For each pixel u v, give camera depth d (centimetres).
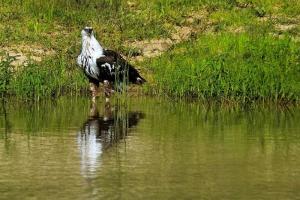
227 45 4166
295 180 2248
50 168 2370
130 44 4359
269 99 3594
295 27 4497
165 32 4459
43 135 2841
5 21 4538
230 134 2873
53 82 3728
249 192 2136
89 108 3434
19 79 3650
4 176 2283
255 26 4519
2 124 3047
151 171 2342
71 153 2562
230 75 3616
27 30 4444
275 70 3662
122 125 3034
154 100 3666
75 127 2994
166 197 2089
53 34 4428
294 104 3575
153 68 4034
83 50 3694
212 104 3569
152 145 2681
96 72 3672
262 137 2820
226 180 2248
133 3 4797
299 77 3656
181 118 3198
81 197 2086
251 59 3853
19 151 2589
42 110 3378
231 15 4647
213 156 2525
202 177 2281
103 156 2520
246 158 2502
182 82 3700
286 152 2584
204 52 4153
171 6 4741
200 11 4706
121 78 3709
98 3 4769
